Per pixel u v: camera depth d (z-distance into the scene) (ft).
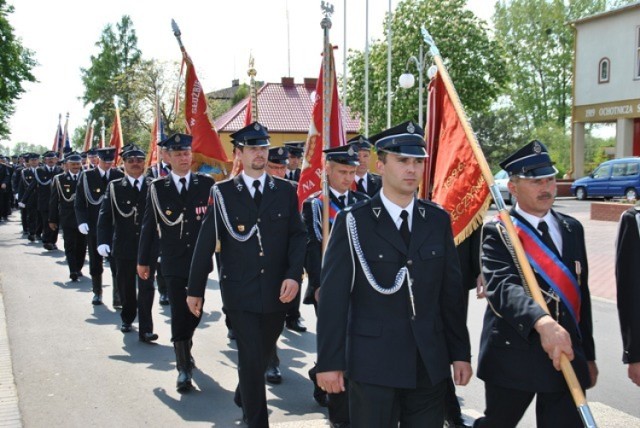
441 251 10.66
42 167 48.80
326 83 17.13
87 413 16.56
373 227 10.59
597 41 100.32
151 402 17.38
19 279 35.73
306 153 20.25
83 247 35.60
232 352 22.17
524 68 161.89
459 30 83.30
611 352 21.29
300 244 15.60
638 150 97.71
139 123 125.08
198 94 27.25
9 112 111.14
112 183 25.35
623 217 11.48
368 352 10.22
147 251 20.36
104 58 182.19
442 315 10.87
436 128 16.98
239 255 15.17
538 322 9.91
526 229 11.28
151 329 23.40
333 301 10.38
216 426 15.78
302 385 18.72
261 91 123.13
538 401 11.21
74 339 23.61
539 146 11.25
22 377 19.30
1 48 91.97
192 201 19.47
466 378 10.59
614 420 15.65
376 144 10.82
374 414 10.18
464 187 15.34
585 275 11.37
